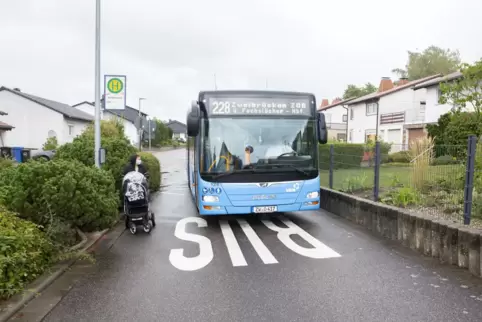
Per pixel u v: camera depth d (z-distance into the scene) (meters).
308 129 7.91
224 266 5.43
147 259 5.78
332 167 10.61
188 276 5.02
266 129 7.75
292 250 6.23
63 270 5.17
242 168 7.54
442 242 5.58
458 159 6.81
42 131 35.31
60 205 6.01
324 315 3.84
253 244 6.62
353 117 40.31
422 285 4.62
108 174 7.64
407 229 6.42
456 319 3.74
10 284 4.14
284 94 7.91
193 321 3.74
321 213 9.56
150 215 7.96
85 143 10.05
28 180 6.12
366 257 5.80
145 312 3.95
